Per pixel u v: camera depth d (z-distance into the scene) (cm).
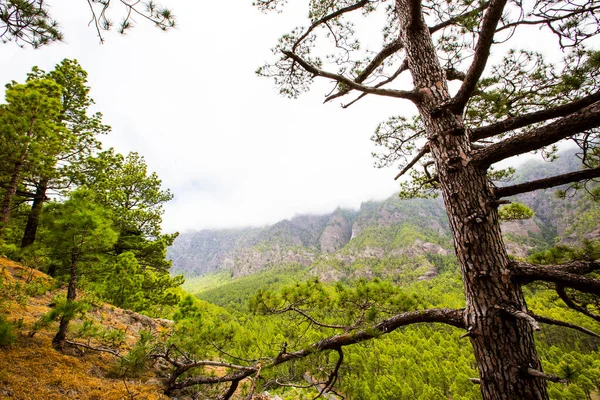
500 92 373
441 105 273
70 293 479
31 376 364
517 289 224
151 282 1220
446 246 18425
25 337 461
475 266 229
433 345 5050
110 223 529
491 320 213
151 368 507
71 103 1220
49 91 923
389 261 18488
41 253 479
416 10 308
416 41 330
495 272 222
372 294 349
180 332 493
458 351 4634
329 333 376
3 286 594
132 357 430
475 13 317
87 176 1140
